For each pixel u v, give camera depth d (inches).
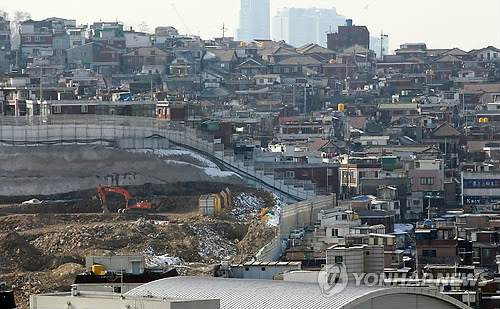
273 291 5191.9
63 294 5541.3
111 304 5142.7
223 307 5078.7
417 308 5039.4
